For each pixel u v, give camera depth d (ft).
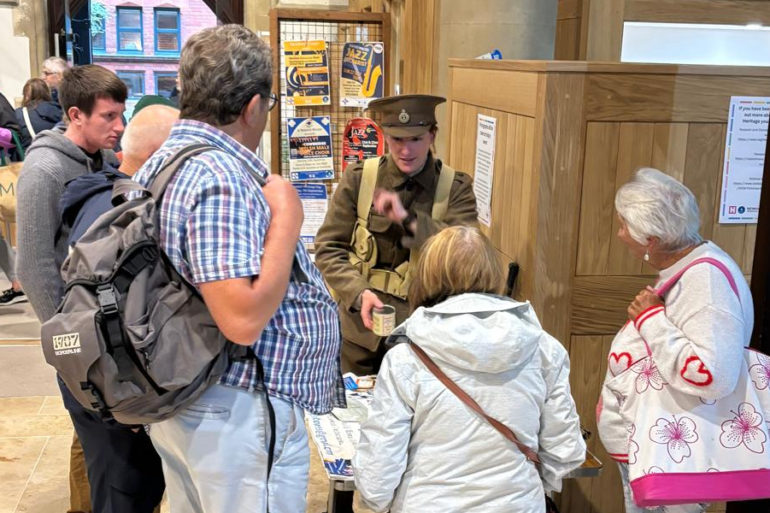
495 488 5.63
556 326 8.00
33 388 13.44
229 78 5.22
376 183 8.92
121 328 4.85
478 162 9.64
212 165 5.03
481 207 9.55
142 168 5.49
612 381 7.02
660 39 10.69
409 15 15.28
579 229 7.85
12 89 22.70
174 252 4.98
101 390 4.97
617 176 7.79
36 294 7.71
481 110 9.54
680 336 6.44
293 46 15.40
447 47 13.32
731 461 6.53
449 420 5.61
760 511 7.24
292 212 5.24
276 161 15.85
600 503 8.56
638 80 7.59
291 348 5.49
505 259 8.70
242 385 5.34
